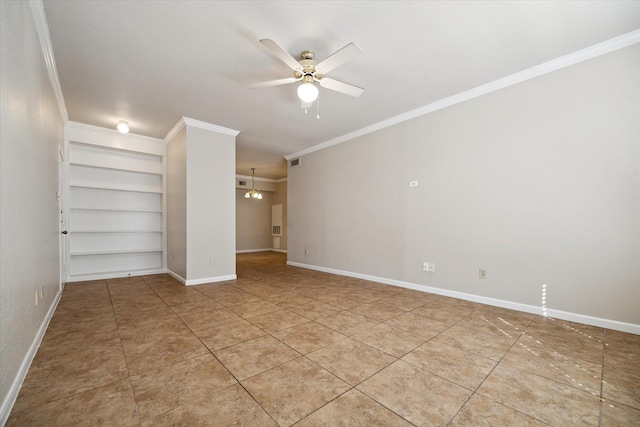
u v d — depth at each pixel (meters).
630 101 2.41
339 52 2.18
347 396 1.55
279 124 4.54
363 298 3.56
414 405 1.48
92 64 2.77
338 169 5.29
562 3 2.02
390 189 4.36
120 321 2.71
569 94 2.71
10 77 1.55
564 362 1.92
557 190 2.78
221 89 3.32
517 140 3.04
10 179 1.55
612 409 1.45
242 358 1.98
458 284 3.53
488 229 3.26
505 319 2.76
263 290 3.99
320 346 2.17
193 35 2.37
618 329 2.45
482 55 2.68
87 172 4.77
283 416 1.39
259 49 2.57
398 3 2.02
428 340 2.28
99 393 1.56
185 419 1.36
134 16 2.13
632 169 2.40
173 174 4.89
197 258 4.37
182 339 2.30
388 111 4.03
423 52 2.62
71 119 4.25
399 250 4.22
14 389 1.51
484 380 1.71
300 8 2.07
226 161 4.71
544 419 1.37
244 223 9.51
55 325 2.60
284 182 9.67
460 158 3.51
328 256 5.51
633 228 2.40
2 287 1.40
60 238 3.75
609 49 2.49
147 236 5.33
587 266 2.61
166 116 4.18
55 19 2.14
